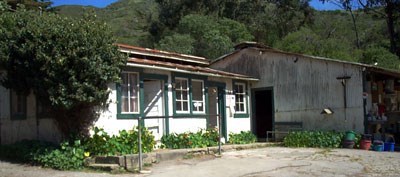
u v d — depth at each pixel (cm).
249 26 4206
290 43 3278
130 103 1205
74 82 981
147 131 1170
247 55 1806
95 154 1050
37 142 1124
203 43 3152
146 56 1460
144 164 1045
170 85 1345
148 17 5541
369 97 1555
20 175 936
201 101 1495
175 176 924
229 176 930
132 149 1087
